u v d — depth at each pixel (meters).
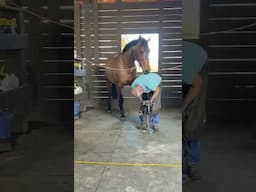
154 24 6.65
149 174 3.35
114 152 4.06
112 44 6.76
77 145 4.25
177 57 6.54
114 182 3.19
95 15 6.70
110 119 5.74
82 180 3.22
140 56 5.70
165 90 6.39
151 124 5.09
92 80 6.65
